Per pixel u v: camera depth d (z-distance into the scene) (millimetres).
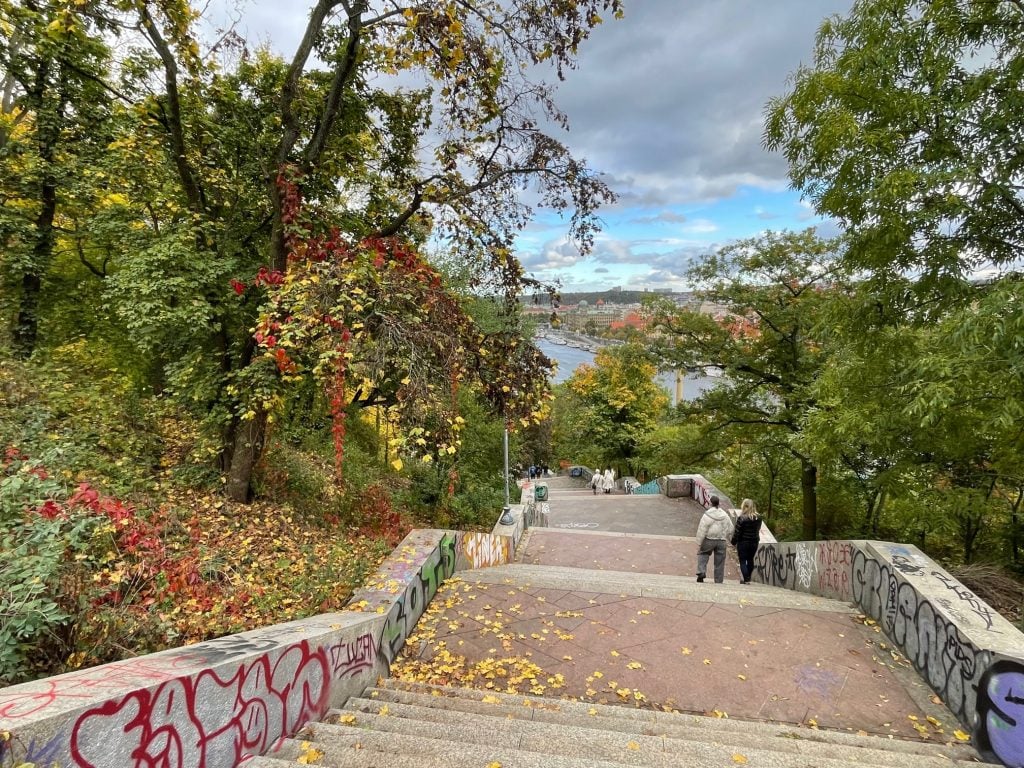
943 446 7953
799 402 15422
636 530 15719
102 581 4305
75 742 2090
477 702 4434
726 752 3482
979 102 5914
